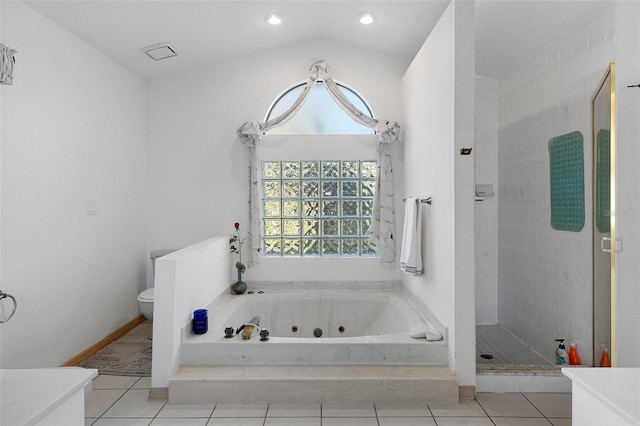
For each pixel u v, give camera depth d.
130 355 2.88
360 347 2.42
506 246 3.61
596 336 2.38
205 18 2.85
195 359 2.43
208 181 3.61
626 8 1.89
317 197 3.62
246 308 3.28
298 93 3.67
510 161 3.52
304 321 3.42
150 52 3.15
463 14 2.26
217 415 2.12
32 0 2.24
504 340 3.36
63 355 2.59
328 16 3.07
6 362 2.13
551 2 2.40
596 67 2.43
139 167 3.54
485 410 2.18
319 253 3.63
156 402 2.26
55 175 2.50
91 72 2.88
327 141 3.56
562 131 2.78
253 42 3.38
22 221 2.23
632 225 1.93
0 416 0.82
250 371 2.35
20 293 2.22
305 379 2.26
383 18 3.01
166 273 2.31
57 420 0.93
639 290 1.92
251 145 3.49
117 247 3.21
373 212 3.53
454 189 2.29
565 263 2.76
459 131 2.27
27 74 2.27
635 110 1.89
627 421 0.82
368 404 2.25
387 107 3.56
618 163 1.95
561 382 2.37
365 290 3.59
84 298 2.80
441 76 2.48
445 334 2.44
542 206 3.04
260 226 3.57
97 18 2.57
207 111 3.60
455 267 2.30
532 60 3.14
